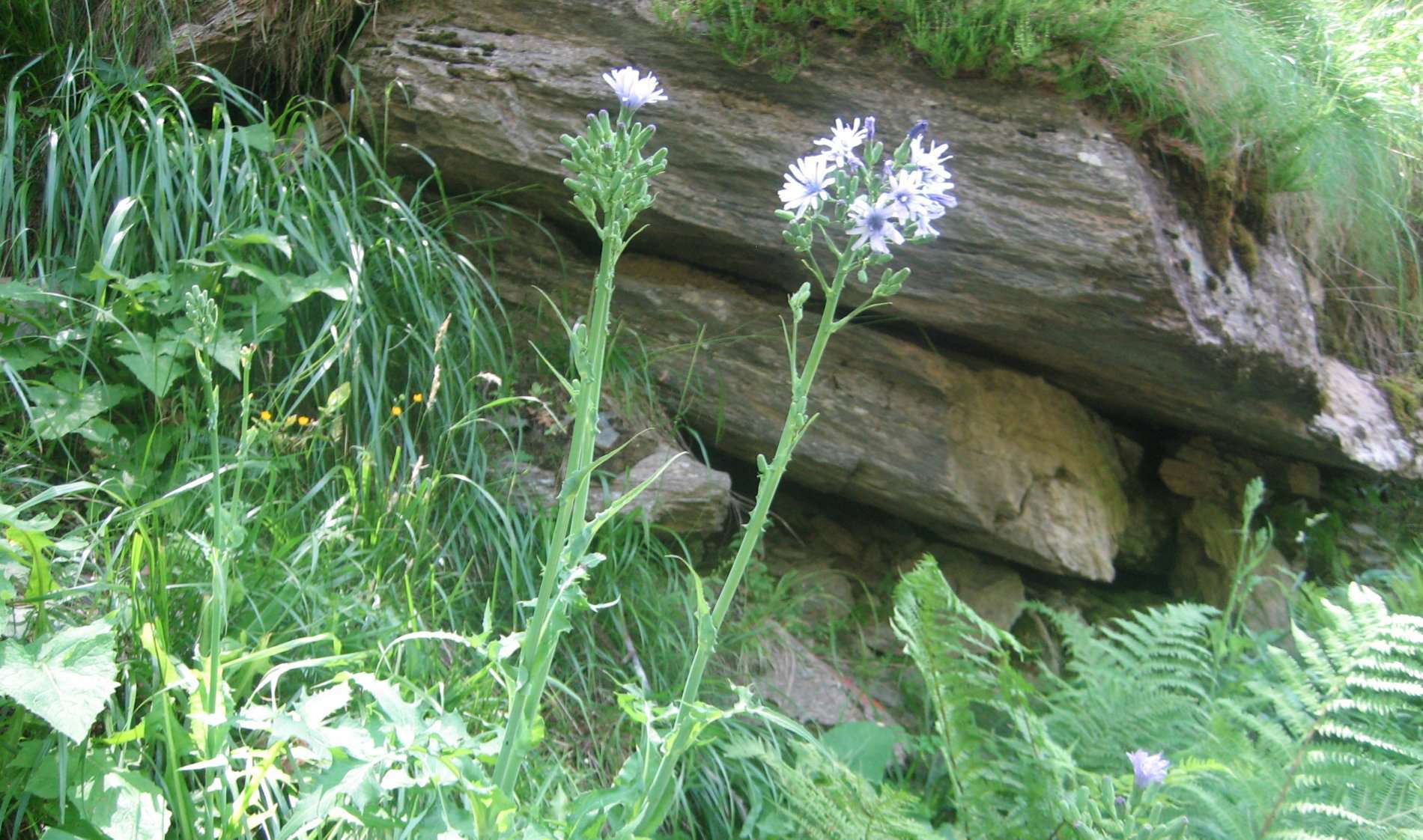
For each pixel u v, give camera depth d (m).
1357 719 2.62
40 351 2.54
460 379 2.96
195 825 1.62
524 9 3.32
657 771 1.58
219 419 2.66
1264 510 3.84
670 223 3.19
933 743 2.70
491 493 2.86
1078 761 2.56
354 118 3.23
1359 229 4.05
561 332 3.30
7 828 1.66
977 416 3.25
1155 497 3.82
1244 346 3.04
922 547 3.49
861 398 3.23
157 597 1.96
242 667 1.88
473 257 3.39
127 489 2.33
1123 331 2.96
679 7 3.12
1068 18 2.93
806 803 2.14
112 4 3.34
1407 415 3.94
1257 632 3.47
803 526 3.50
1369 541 3.91
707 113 3.11
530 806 1.76
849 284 3.12
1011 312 3.01
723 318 3.30
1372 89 3.95
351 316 2.72
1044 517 3.26
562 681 2.58
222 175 2.80
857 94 3.06
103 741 1.69
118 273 2.63
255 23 3.42
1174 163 3.08
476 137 3.19
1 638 1.72
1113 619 3.00
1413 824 2.09
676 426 3.27
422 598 2.52
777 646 2.92
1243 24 3.34
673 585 2.89
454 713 1.57
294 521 2.52
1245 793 2.23
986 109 3.00
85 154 2.76
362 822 1.54
